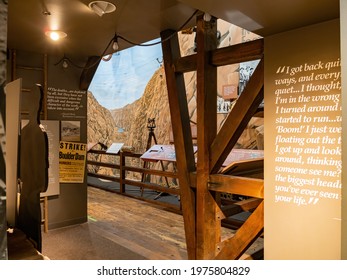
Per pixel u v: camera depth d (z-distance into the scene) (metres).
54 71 4.56
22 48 4.17
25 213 2.02
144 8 2.80
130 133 9.35
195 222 3.01
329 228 2.00
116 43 3.57
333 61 1.98
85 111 4.88
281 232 2.23
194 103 7.10
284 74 2.22
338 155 1.96
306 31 2.11
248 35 5.97
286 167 2.21
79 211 4.86
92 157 10.77
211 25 2.83
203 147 2.80
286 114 2.21
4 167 0.98
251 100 2.52
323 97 2.03
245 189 2.54
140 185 6.48
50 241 4.07
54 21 3.17
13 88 1.89
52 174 4.48
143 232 4.50
